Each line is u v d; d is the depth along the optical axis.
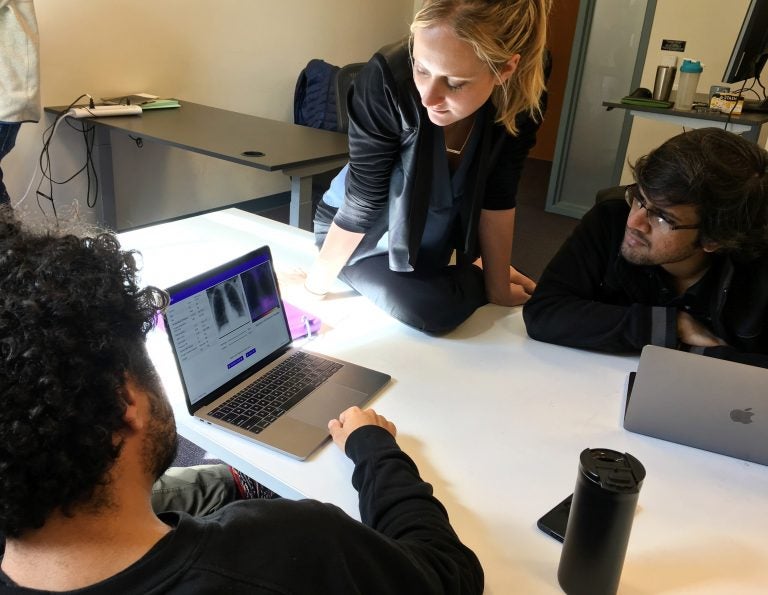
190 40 3.76
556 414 1.25
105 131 3.39
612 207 1.58
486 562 0.90
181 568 0.57
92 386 0.54
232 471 1.32
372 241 1.71
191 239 1.95
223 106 4.09
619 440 1.18
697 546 0.95
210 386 1.19
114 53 3.43
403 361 1.40
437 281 1.64
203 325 1.18
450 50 1.21
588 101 4.75
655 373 1.13
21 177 3.24
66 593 0.54
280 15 4.25
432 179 1.58
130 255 0.62
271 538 0.62
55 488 0.53
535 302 1.55
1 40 2.60
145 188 3.84
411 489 0.92
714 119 3.25
